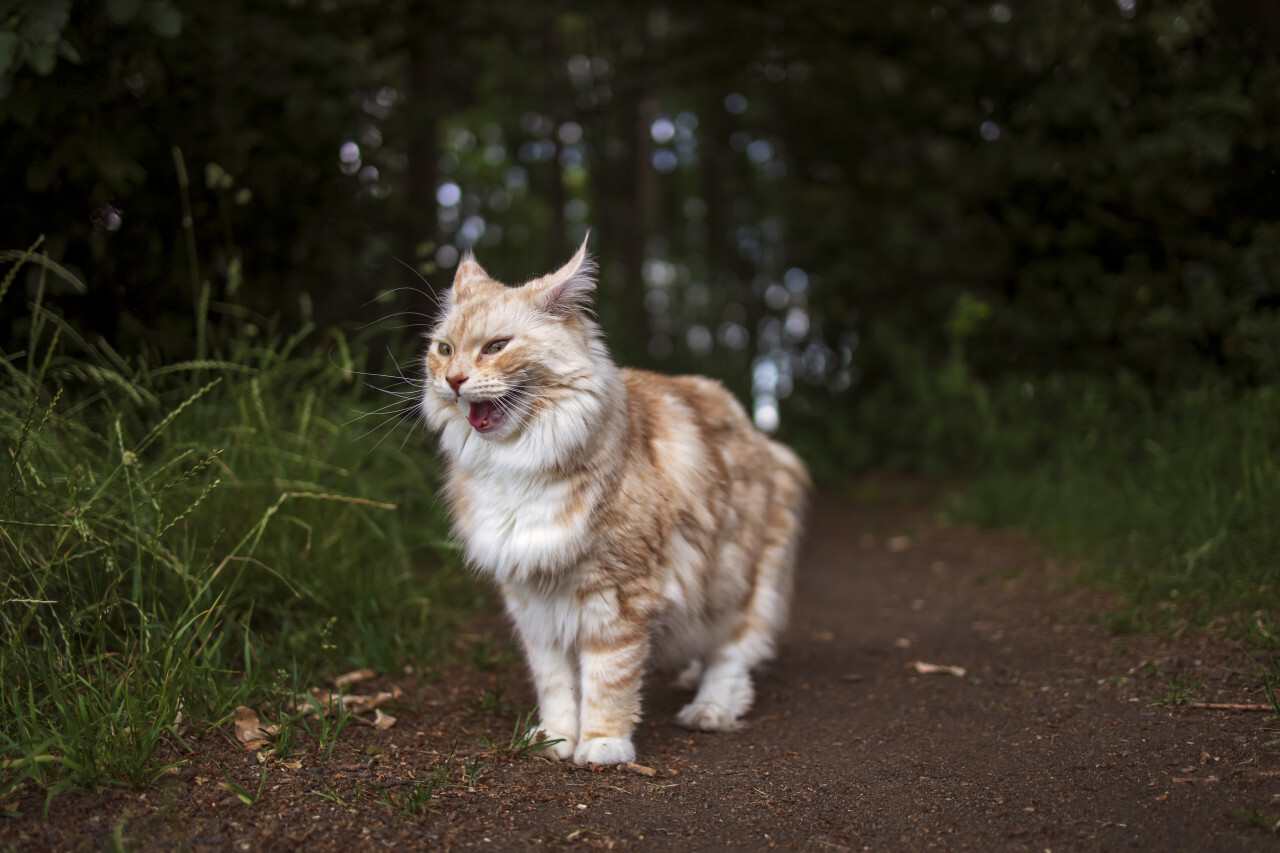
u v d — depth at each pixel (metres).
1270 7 5.79
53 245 4.30
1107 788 2.76
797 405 11.57
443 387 3.09
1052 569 5.64
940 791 2.84
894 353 10.09
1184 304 6.30
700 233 19.59
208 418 4.26
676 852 2.45
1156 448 5.49
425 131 6.95
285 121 5.25
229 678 3.43
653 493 3.22
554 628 3.25
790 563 4.13
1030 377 7.81
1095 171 6.58
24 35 3.54
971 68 7.46
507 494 3.09
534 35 10.24
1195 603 4.27
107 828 2.38
